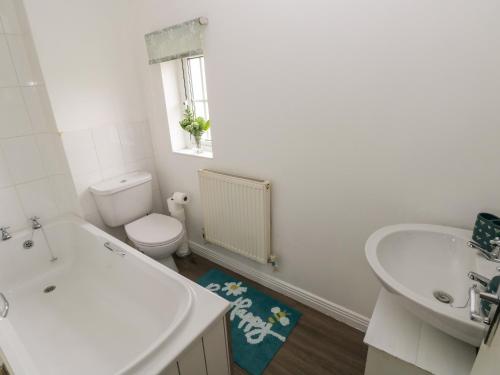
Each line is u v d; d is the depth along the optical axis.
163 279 1.46
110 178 2.24
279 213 1.80
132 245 2.43
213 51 1.70
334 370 1.48
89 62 1.96
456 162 1.15
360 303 1.66
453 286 1.04
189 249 2.57
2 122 1.81
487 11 0.95
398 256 1.16
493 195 1.11
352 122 1.34
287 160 1.63
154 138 2.41
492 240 0.94
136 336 1.54
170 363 0.98
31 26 1.67
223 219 2.04
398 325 0.98
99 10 1.95
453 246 1.13
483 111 1.05
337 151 1.43
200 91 2.19
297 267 1.86
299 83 1.44
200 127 2.11
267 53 1.49
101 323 1.67
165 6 1.83
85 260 2.14
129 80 2.21
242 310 1.87
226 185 1.91
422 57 1.10
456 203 1.19
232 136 1.83
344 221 1.54
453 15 1.01
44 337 1.61
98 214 2.21
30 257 2.01
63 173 2.07
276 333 1.69
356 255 1.57
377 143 1.31
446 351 0.88
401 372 0.89
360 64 1.25
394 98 1.21
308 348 1.60
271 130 1.63
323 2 1.26
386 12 1.13
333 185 1.51
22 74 1.83
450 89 1.08
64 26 1.80
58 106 1.87
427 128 1.17
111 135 2.18
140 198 2.26
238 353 1.58
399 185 1.31
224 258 2.32
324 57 1.33
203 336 1.11
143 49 2.12
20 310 1.81
